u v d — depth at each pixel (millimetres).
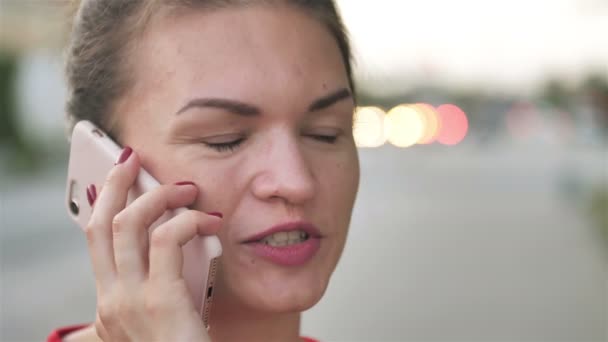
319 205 1257
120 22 1287
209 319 1288
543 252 9781
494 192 16922
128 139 1297
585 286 7711
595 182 14852
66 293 7852
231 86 1200
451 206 14344
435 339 5641
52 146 21438
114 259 1192
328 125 1285
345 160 1312
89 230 1202
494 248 9992
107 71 1307
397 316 6230
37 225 12492
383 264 8562
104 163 1292
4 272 8898
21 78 20547
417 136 33156
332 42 1314
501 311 6562
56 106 21000
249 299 1215
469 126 38188
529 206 14641
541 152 29234
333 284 7461
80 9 1371
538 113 38719
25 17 19266
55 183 18125
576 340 5680
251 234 1203
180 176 1219
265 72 1217
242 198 1213
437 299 6895
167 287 1128
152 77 1246
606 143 15727
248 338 1307
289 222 1200
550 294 7324
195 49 1218
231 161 1215
